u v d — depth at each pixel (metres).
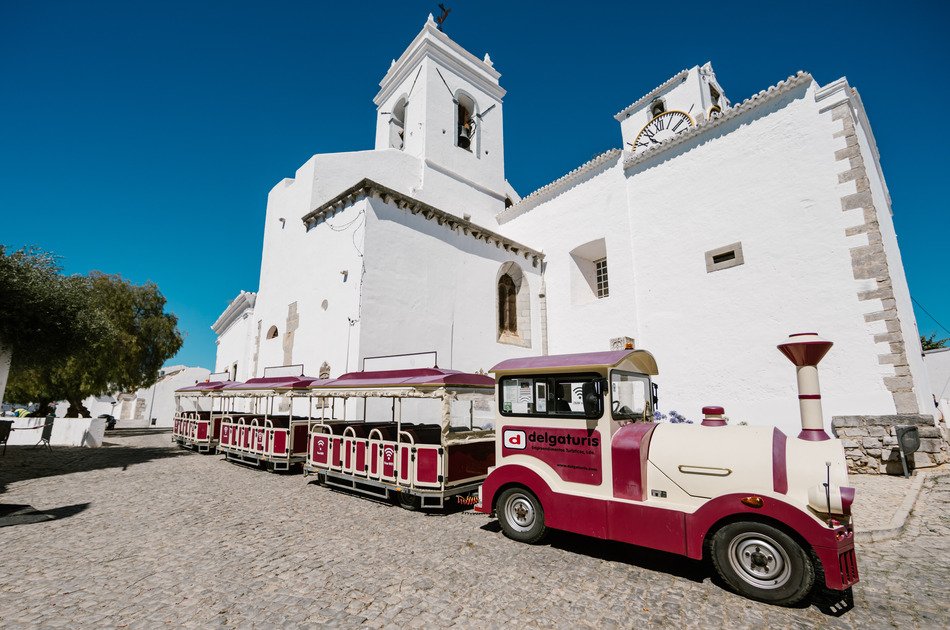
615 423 4.93
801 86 11.34
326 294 13.34
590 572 4.40
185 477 9.34
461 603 3.74
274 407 14.64
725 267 12.21
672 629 3.36
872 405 9.38
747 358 11.46
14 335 9.79
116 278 24.59
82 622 3.41
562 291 16.88
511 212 19.34
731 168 12.47
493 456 7.52
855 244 10.02
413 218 13.66
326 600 3.78
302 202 15.48
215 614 3.53
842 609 3.65
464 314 14.68
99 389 22.59
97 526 5.88
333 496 7.67
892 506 6.30
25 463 11.15
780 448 4.12
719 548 4.03
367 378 8.16
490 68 21.77
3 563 4.59
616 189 15.36
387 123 20.75
